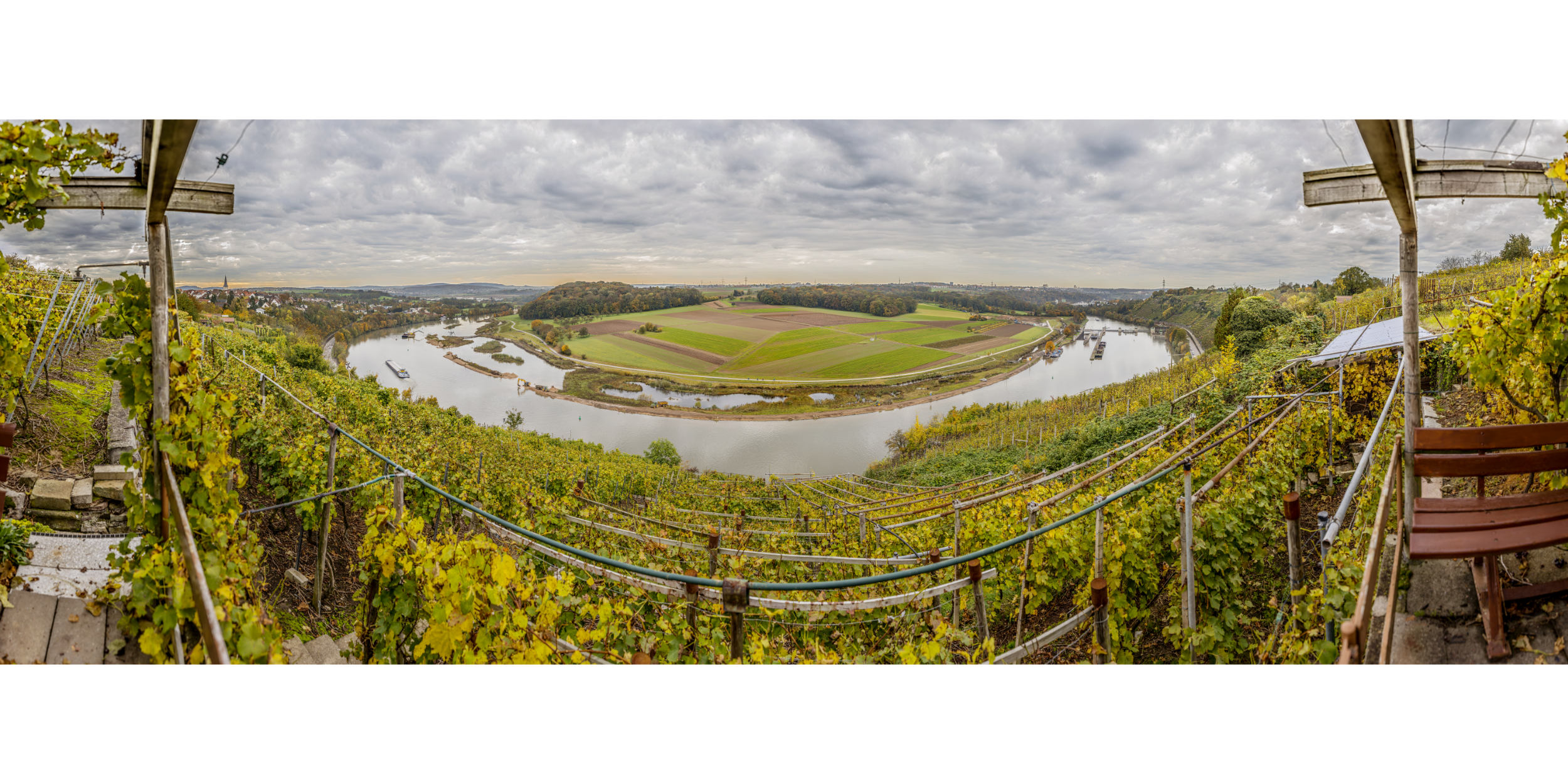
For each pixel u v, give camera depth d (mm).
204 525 2920
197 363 3014
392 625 3834
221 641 2133
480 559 3369
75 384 7480
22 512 4410
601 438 57094
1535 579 3209
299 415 8609
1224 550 4762
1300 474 7371
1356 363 10852
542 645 3369
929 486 21484
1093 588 4031
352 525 6617
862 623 4512
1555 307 3695
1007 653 3633
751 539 7809
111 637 3176
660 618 4172
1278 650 3914
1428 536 2668
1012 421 36219
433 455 7887
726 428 61812
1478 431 2738
